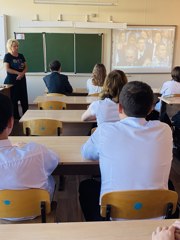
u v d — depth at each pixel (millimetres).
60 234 981
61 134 2961
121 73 2424
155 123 1449
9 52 5508
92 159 1717
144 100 1418
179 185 3010
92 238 963
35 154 1424
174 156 3854
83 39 7020
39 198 1432
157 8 7094
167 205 1375
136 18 7098
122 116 1559
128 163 1371
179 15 7199
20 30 6887
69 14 6918
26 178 1406
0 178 1368
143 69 7414
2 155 1364
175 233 888
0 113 1309
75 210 2525
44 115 3135
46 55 7023
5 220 1521
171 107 4586
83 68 7195
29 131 2814
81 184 1822
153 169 1373
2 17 6660
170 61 7426
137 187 1369
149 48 7312
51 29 6918
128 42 7199
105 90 2424
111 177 1397
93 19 7000
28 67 7055
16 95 5641
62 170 1897
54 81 4801
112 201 1339
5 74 6973
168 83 4496
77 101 4027
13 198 1398
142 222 1067
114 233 994
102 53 7172
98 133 1537
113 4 6512
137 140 1385
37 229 1009
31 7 6793
